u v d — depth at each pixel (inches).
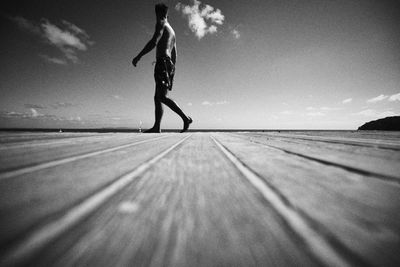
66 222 26.8
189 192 40.1
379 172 56.5
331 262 19.1
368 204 33.9
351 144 149.5
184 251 20.7
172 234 24.2
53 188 41.1
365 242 22.5
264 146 133.3
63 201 34.1
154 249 21.0
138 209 31.7
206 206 33.1
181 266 18.1
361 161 74.8
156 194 38.8
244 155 90.5
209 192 40.1
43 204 32.7
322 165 67.0
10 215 28.5
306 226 26.2
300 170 59.6
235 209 31.9
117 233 24.3
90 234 24.0
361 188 42.6
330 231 24.9
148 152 97.5
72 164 66.2
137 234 24.1
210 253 20.4
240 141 182.1
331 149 115.4
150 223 27.0
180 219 28.3
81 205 32.5
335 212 30.6
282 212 30.8
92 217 28.6
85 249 20.9
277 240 22.9
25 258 19.1
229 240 22.9
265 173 56.3
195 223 27.1
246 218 28.6
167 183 46.3
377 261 19.2
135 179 49.3
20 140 154.9
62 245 21.6
